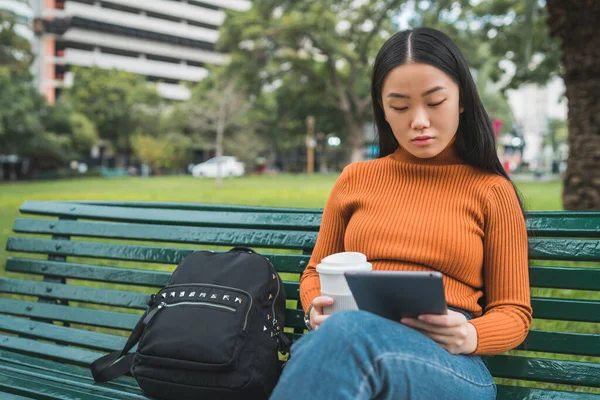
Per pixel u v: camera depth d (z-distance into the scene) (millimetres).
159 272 2369
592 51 5848
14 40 25719
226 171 36781
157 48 68312
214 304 1826
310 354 1319
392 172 1858
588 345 1760
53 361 2377
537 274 1852
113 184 24672
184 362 1773
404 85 1645
